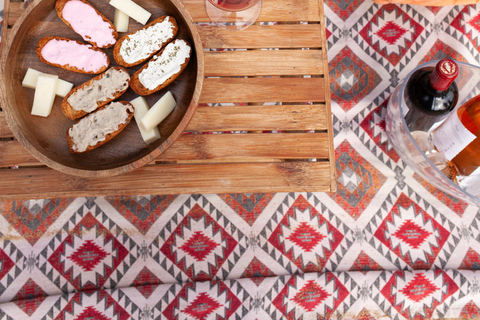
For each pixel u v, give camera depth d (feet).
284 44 2.56
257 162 2.48
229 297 3.29
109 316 3.16
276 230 3.59
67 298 3.17
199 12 2.57
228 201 3.62
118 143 2.33
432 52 3.93
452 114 2.37
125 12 2.35
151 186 2.41
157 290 3.29
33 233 3.43
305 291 3.34
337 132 3.75
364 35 3.95
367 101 3.80
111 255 3.45
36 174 2.36
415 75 2.64
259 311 3.27
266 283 3.35
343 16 3.98
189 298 3.26
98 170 2.02
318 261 3.55
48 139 2.29
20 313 3.09
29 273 3.36
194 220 3.56
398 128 3.07
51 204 3.49
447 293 3.36
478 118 2.44
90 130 2.23
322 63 2.54
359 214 3.64
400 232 3.62
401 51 3.92
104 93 2.27
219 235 3.56
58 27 2.37
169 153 2.44
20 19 2.17
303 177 2.47
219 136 2.48
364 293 3.35
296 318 3.28
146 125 2.21
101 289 3.31
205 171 2.45
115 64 2.38
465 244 3.61
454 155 2.39
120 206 3.53
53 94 2.26
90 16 2.32
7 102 2.07
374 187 3.69
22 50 2.30
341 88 3.84
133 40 2.31
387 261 3.57
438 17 3.99
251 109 2.51
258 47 2.55
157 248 3.50
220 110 2.50
